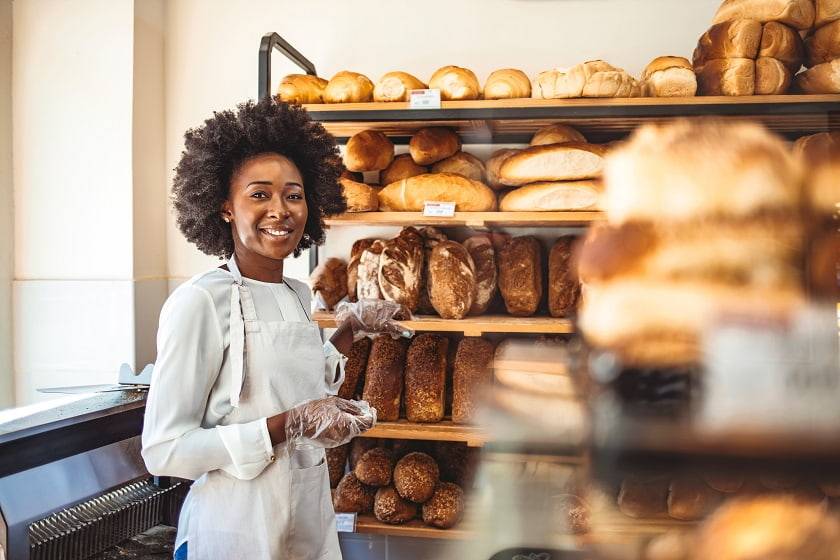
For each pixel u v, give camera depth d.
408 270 2.50
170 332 1.34
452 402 2.51
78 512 1.71
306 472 1.45
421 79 2.81
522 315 2.52
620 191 0.35
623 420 0.33
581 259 0.35
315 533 1.47
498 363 0.38
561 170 2.30
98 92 2.87
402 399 2.55
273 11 2.93
